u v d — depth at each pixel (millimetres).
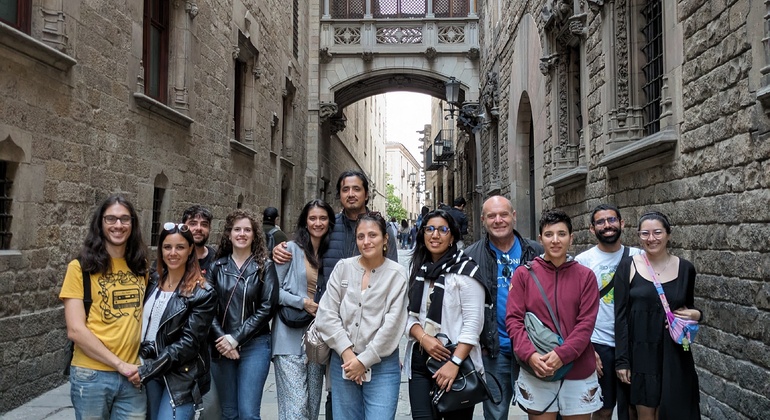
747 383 4664
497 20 17453
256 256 4391
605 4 7801
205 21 10945
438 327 3619
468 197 24609
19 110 5688
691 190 5609
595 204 8453
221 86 11906
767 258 4398
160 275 3834
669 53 6043
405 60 22109
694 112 5531
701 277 5422
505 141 16078
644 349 3979
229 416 4414
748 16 4594
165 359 3541
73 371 3414
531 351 3533
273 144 16922
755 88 4500
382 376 3711
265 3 15305
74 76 6641
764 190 4438
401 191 96688
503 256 4309
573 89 10078
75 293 3396
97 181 7164
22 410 5602
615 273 4195
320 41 22219
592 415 4340
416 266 3840
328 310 3773
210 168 11305
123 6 7852
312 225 4387
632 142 7363
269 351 4422
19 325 5695
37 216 6008
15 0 5938
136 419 3553
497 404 4145
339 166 30047
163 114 8977
